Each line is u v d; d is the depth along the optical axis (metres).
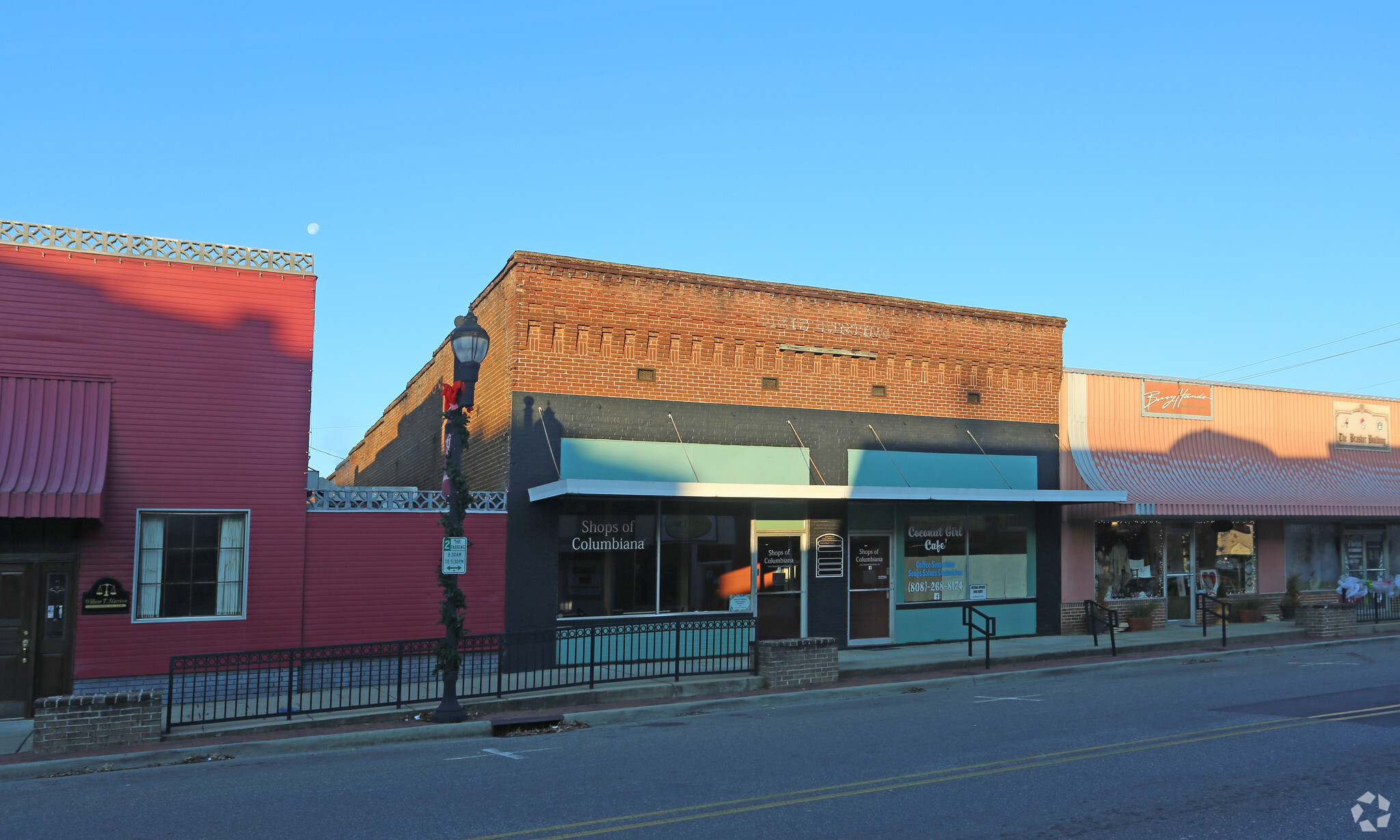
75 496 13.91
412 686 15.99
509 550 17.50
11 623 14.28
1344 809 8.07
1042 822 7.71
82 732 11.77
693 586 19.11
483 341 14.07
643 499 18.75
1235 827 7.55
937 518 22.00
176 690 14.94
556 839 7.42
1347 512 25.55
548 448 18.03
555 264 18.38
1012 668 18.39
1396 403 29.23
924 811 8.09
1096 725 12.13
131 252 15.36
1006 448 22.98
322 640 16.06
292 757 11.62
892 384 21.77
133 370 15.19
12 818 8.53
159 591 15.21
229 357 15.84
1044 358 23.73
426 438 26.50
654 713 14.34
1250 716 12.59
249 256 16.14
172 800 9.13
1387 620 26.56
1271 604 26.86
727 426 19.78
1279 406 27.00
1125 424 24.62
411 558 16.80
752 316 20.23
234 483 15.67
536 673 15.96
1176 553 25.59
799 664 16.33
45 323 14.70
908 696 15.61
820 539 20.50
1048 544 23.23
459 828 7.79
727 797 8.70
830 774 9.58
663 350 19.31
